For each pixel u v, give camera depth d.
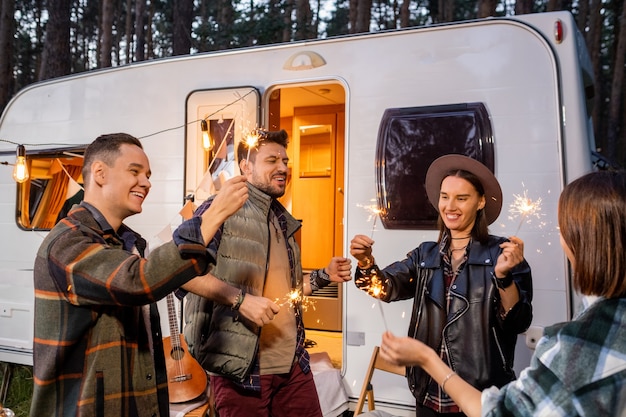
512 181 3.48
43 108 4.85
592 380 1.27
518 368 3.43
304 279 3.15
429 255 2.73
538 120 3.46
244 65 4.20
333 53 3.96
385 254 3.74
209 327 2.74
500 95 3.54
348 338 3.80
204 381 3.70
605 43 20.64
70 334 1.82
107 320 1.88
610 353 1.28
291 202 6.00
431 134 3.65
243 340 2.67
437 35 3.71
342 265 3.02
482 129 3.54
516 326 2.45
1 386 5.00
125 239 2.11
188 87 4.34
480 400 1.50
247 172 2.97
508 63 3.54
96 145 2.02
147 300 1.78
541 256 3.40
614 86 15.62
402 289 2.83
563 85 3.45
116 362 1.88
